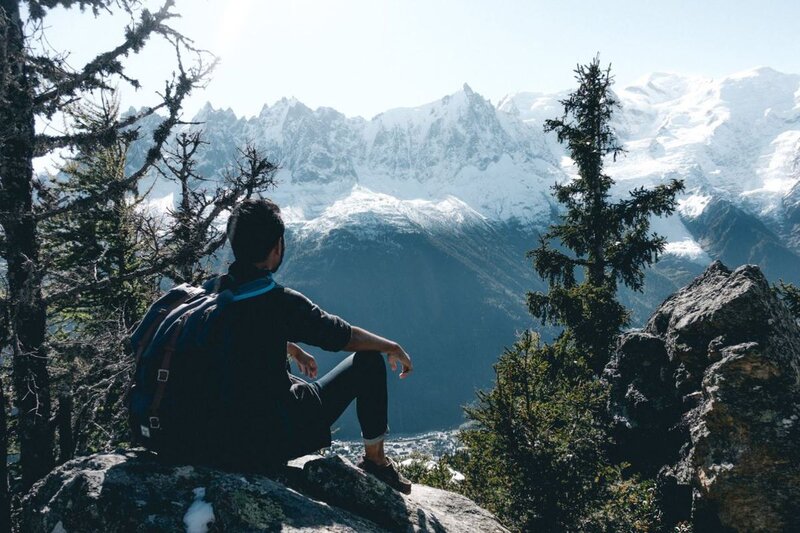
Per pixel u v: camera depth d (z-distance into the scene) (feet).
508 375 33.58
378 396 12.87
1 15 25.32
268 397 10.53
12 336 28.66
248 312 10.20
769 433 29.32
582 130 72.49
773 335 32.35
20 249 29.43
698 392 36.94
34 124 28.66
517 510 30.45
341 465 12.61
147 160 29.76
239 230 10.52
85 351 32.99
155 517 9.50
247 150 36.94
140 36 27.32
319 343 10.98
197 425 10.11
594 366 58.85
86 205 29.35
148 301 43.52
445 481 38.34
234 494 9.81
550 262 72.13
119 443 38.83
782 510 28.22
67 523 9.72
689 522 32.65
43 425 30.22
